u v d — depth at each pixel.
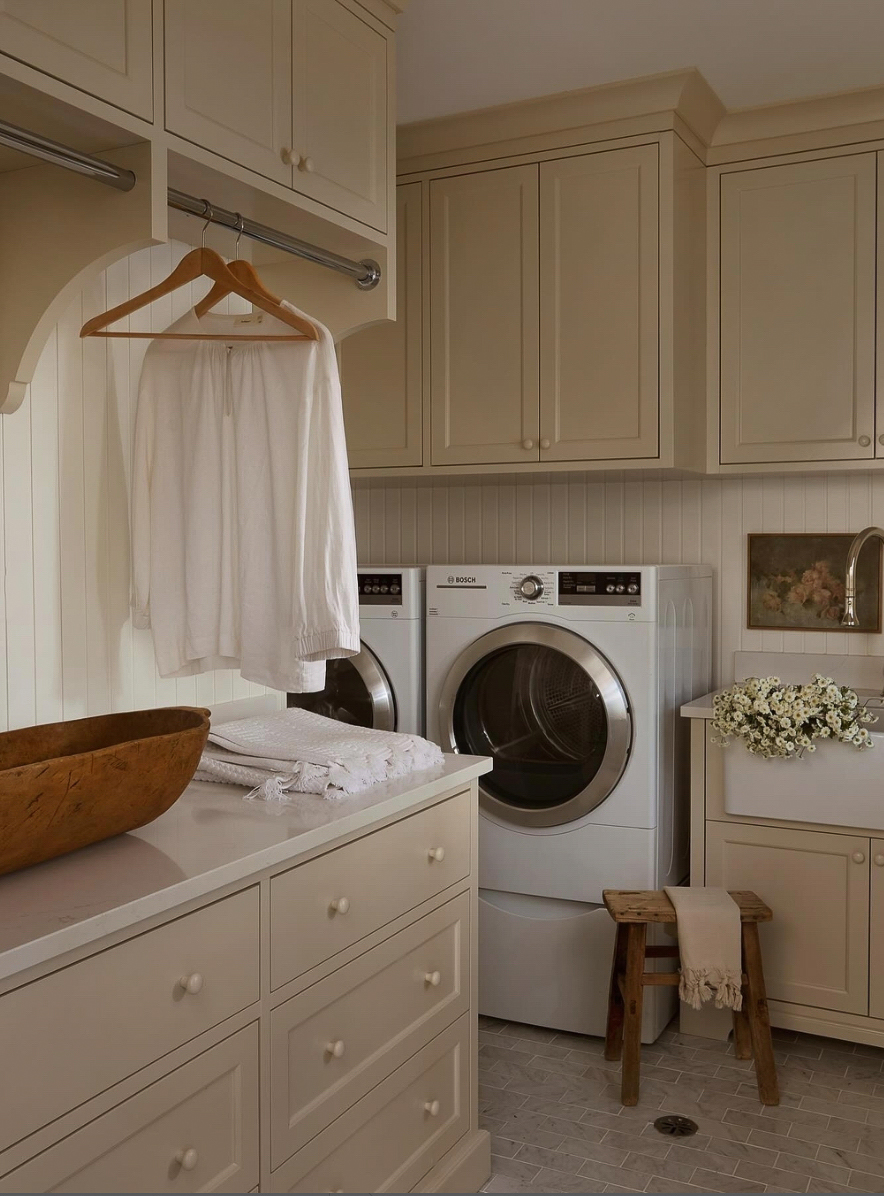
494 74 2.75
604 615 2.79
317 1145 1.64
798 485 3.25
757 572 3.31
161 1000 1.33
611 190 2.93
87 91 1.45
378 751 1.95
